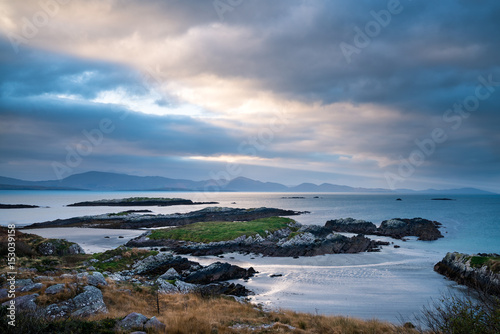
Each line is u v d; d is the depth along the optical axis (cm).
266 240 6309
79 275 2200
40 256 3422
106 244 6109
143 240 6166
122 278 2884
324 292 3125
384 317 2334
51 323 1127
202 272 3634
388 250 5519
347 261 4672
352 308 2597
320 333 1555
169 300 2222
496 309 759
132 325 1262
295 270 4147
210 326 1388
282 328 1555
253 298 2923
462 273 3450
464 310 811
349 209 17450
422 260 4684
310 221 10825
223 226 7275
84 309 1653
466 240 6600
